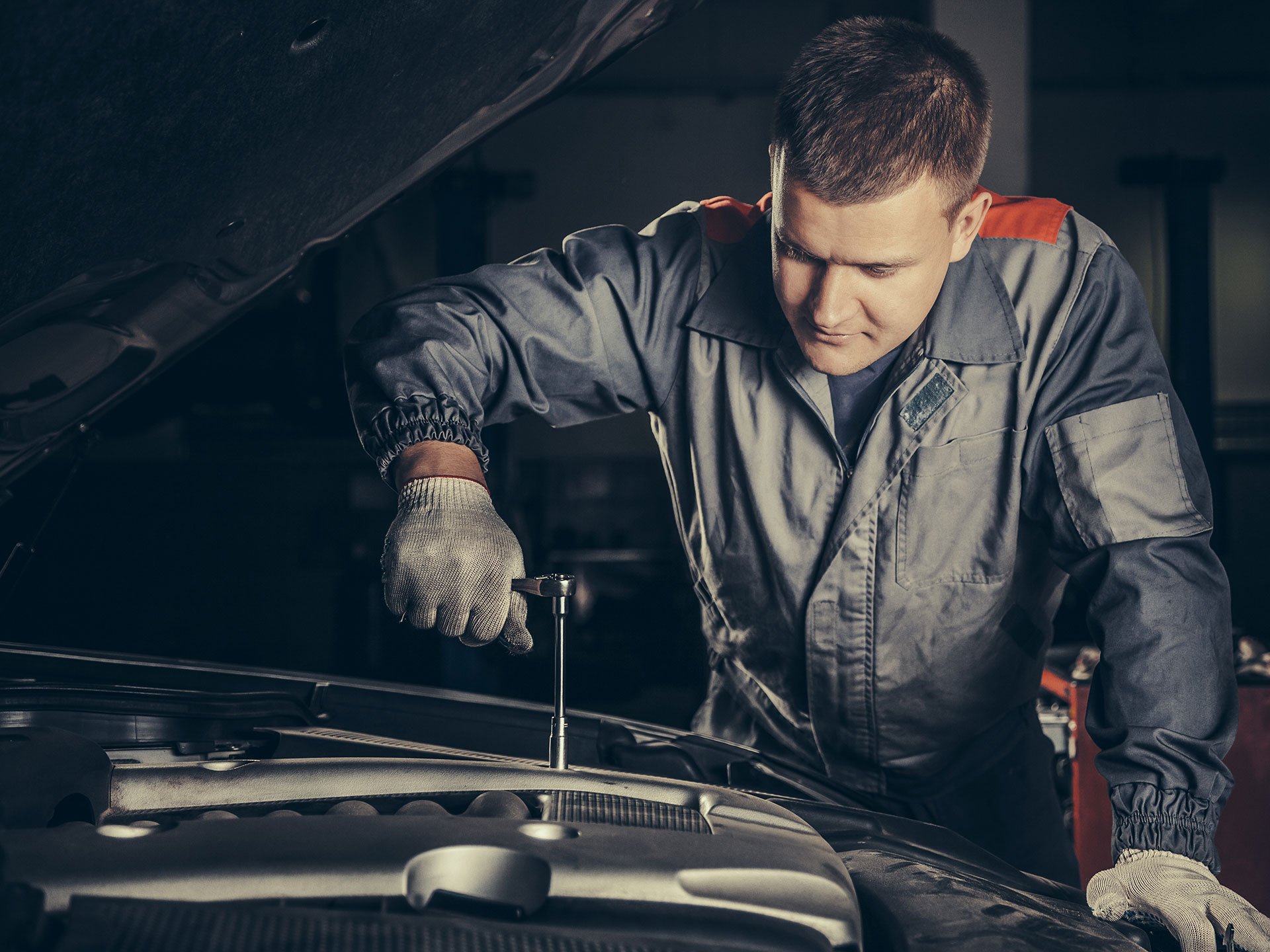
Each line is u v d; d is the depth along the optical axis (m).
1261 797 1.73
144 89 0.59
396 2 0.65
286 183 0.77
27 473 0.89
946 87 0.85
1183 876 0.84
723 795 0.68
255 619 7.04
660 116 9.12
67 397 0.82
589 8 0.80
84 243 0.67
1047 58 9.32
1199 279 7.07
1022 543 1.15
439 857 0.52
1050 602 1.25
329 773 0.71
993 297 1.08
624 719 1.16
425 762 0.73
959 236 1.00
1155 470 0.99
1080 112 9.31
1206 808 0.89
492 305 1.09
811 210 0.86
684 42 9.12
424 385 1.00
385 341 1.03
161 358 0.87
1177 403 1.02
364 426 1.00
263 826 0.54
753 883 0.52
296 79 0.66
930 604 1.13
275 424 8.27
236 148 0.69
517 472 9.00
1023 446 1.07
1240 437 9.21
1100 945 0.58
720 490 1.19
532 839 0.54
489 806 0.64
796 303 0.95
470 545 0.84
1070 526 1.03
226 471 7.21
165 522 7.14
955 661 1.16
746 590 1.21
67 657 1.17
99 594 7.04
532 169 9.12
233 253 0.81
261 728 0.96
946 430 1.09
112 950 0.41
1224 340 9.31
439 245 6.14
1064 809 1.91
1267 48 9.18
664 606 7.31
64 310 0.73
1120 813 0.90
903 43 0.87
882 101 0.82
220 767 0.72
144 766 0.72
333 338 8.01
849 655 1.16
